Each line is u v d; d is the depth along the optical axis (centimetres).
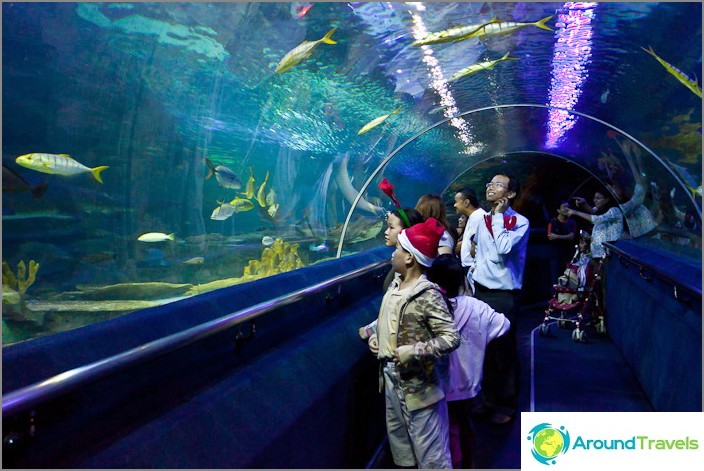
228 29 304
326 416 281
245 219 412
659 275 421
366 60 443
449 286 347
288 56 358
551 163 1344
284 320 304
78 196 253
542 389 554
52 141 241
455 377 333
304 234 532
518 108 761
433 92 601
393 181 822
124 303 279
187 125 327
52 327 232
